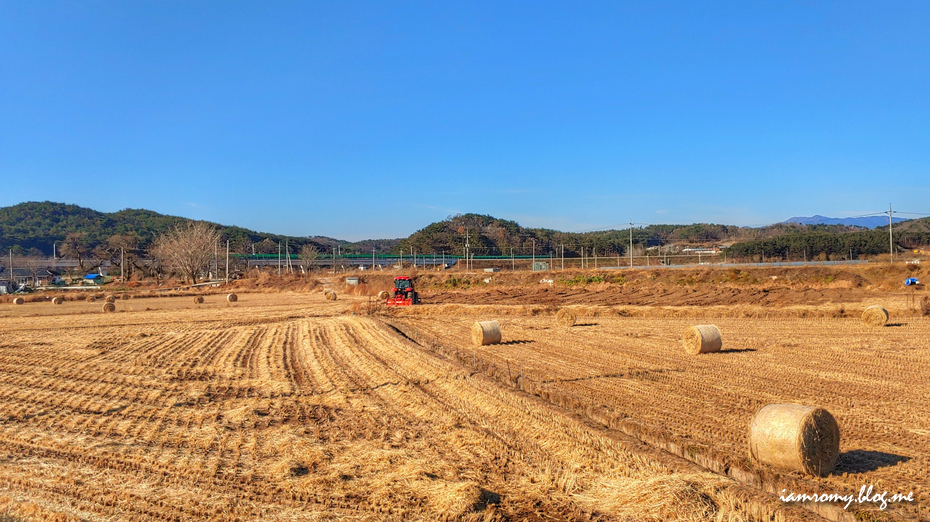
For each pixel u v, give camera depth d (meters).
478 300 48.38
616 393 13.71
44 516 7.85
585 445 10.04
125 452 10.48
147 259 130.00
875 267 55.22
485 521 7.48
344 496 8.45
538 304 43.12
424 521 7.60
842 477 8.34
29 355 22.00
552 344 22.42
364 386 15.83
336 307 45.97
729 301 41.38
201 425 12.30
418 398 13.95
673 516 7.30
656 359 18.61
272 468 9.63
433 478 8.94
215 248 100.25
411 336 26.11
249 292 69.56
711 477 8.31
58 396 15.06
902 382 14.58
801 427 8.30
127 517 7.82
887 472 8.50
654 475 8.56
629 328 27.17
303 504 8.19
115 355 22.02
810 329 25.19
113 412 13.46
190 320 36.16
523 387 14.62
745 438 10.15
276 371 18.67
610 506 7.79
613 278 64.31
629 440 10.27
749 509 7.32
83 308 46.69
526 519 7.53
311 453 10.20
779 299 41.09
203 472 9.47
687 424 11.04
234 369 19.09
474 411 12.65
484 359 19.11
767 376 15.57
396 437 11.05
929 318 27.55
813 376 15.45
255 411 13.38
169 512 7.97
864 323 26.38
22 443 11.04
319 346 23.92
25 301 54.81
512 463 9.48
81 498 8.48
